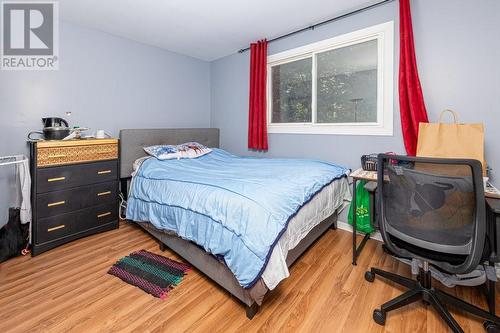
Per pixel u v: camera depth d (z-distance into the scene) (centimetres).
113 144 255
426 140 185
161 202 198
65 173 220
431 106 207
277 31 289
